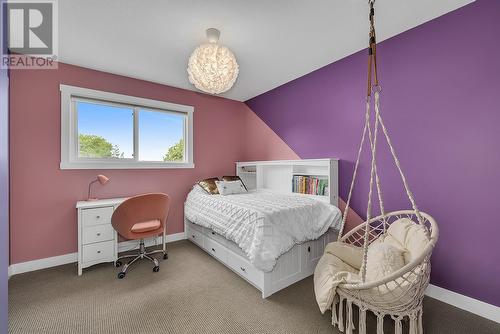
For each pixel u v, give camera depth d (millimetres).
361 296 1464
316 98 3205
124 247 3184
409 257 1622
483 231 1882
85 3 1840
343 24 2178
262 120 4105
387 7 1955
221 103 4230
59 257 2768
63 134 2797
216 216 2705
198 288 2219
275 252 2031
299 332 1657
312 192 3102
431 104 2152
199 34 2303
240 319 1785
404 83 2330
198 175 3916
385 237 2010
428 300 2072
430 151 2160
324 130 3113
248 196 3191
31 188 2627
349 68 2809
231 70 2092
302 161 3102
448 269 2047
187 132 3805
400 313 1432
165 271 2574
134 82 3314
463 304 1951
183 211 3746
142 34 2283
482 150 1887
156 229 2705
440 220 2098
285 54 2750
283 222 2199
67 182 2830
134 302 1999
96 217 2594
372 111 2594
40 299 2041
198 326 1711
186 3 1865
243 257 2334
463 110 1975
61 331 1661
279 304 1965
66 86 2820
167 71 3109
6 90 800
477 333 1661
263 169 4027
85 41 2389
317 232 2449
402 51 2342
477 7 1898
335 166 2895
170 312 1868
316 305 1951
